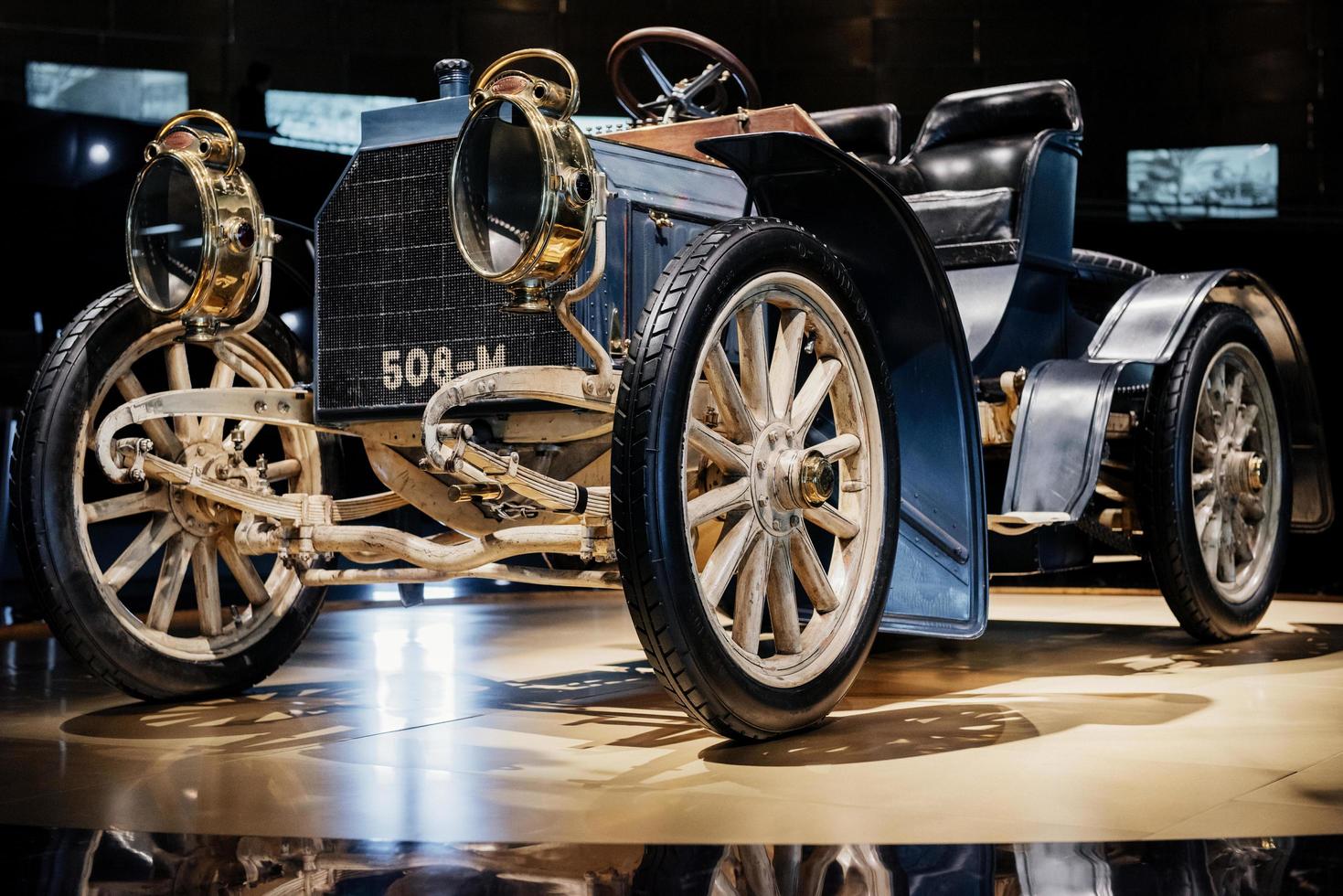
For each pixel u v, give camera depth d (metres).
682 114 3.24
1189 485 3.48
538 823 1.79
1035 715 2.57
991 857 1.61
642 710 2.67
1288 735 2.36
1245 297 3.93
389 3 8.57
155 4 8.07
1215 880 1.51
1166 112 8.75
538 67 8.84
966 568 2.78
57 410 2.63
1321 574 6.07
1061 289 3.84
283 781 2.05
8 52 7.76
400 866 1.59
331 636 3.97
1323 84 8.50
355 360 2.62
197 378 4.86
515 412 2.48
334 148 5.73
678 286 2.16
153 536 2.79
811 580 2.43
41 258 6.41
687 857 1.63
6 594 5.33
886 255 2.71
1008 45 8.94
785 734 2.34
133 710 2.72
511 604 5.09
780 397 2.38
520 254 2.16
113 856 1.64
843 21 9.05
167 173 2.52
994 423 3.42
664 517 2.08
